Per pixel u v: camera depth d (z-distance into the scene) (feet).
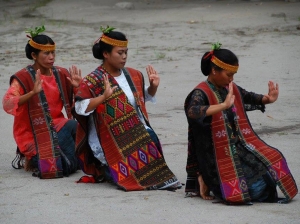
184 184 46.03
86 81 45.21
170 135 59.98
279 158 41.11
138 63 95.61
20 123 50.24
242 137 41.57
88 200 42.47
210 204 41.06
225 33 115.14
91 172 47.24
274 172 40.63
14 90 48.88
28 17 136.46
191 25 122.93
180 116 67.15
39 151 49.29
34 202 42.34
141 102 46.62
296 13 129.39
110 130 45.57
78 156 46.75
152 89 47.16
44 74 50.78
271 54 98.43
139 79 47.11
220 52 40.63
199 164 41.42
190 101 40.81
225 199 40.40
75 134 50.60
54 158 49.01
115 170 45.37
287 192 40.81
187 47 105.60
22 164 52.11
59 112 51.39
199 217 38.42
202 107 39.50
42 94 50.06
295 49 101.14
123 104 45.60
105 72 45.80
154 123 64.44
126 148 45.42
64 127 50.44
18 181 47.88
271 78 84.17
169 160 51.93
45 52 49.67
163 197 42.80
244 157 41.16
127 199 42.47
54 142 49.52
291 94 75.31
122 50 45.19
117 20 130.93
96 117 45.52
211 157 41.06
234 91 41.88
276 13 128.77
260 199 41.32
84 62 97.30
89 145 46.42
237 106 41.83
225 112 40.93
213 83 41.47
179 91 78.84
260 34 113.29
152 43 109.50
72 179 48.55
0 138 60.75
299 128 61.46
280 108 69.15
